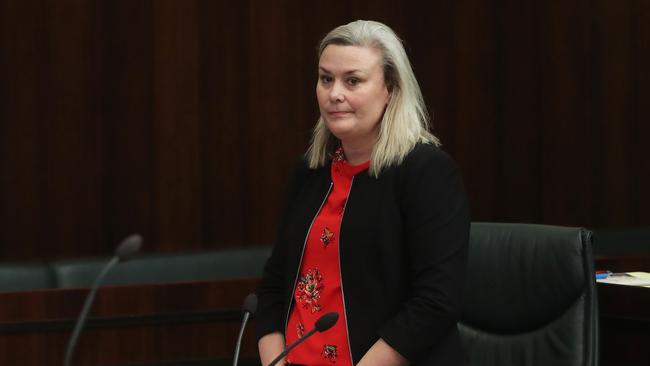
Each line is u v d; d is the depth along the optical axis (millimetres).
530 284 8273
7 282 15094
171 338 12414
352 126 7652
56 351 11867
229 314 12664
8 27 16656
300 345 7746
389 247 7449
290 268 7973
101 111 17219
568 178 20266
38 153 16844
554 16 20125
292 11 18438
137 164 17453
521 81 19969
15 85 16703
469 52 19656
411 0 19266
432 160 7508
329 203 7891
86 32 17109
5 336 11688
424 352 7320
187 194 17797
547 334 8133
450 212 7434
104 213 17266
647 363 9977
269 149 18344
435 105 19438
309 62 18578
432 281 7270
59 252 16984
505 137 19891
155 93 17562
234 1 18062
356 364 7457
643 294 9961
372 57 7605
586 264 8047
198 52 17844
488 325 8516
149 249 17531
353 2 18859
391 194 7531
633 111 20609
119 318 12133
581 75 20312
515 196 19969
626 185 20594
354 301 7527
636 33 20594
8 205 16656
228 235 18109
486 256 8578
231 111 18078
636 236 19344
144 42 17469
